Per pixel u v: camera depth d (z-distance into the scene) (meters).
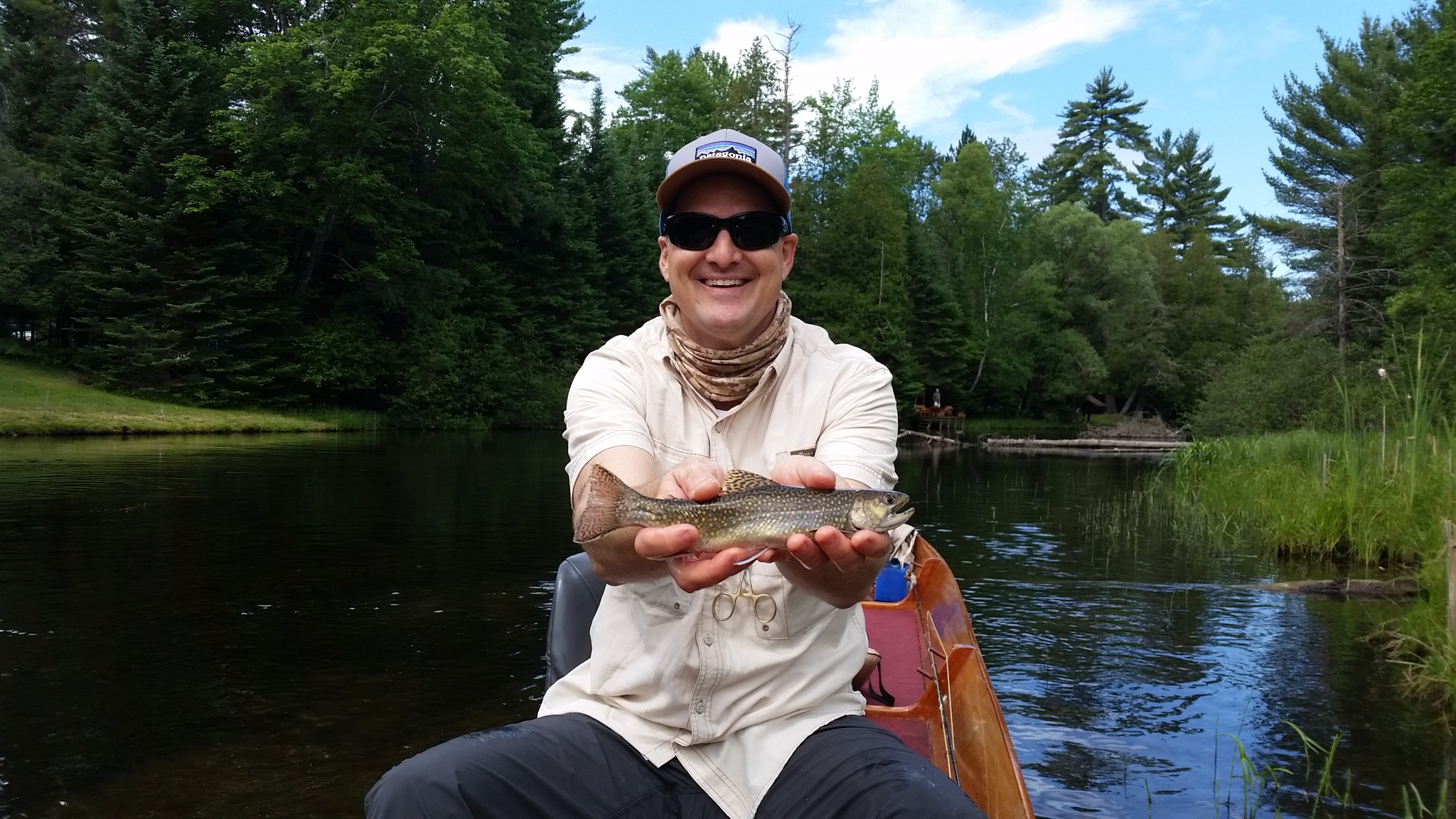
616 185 45.34
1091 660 7.33
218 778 4.87
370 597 8.52
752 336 2.72
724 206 2.63
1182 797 4.94
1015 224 58.97
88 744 5.28
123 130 29.67
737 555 2.18
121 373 29.84
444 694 6.13
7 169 31.31
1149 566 11.27
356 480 16.92
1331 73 40.69
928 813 2.08
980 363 54.28
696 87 58.56
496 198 38.16
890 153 56.00
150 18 30.33
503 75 40.88
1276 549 12.13
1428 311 22.94
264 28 33.03
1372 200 34.88
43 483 14.90
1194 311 58.94
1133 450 39.16
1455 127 23.88
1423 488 10.73
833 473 2.30
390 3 31.28
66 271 30.02
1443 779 5.17
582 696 2.62
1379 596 9.65
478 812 2.15
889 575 6.46
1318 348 28.28
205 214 30.66
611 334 44.22
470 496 15.27
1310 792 5.02
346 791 4.75
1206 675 6.99
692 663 2.40
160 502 13.37
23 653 6.80
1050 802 4.87
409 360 34.88
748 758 2.38
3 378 27.83
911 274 50.97
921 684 4.89
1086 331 59.44
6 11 38.03
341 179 31.16
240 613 7.93
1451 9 23.50
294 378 32.72
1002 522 14.90
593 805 2.30
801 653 2.47
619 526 2.26
